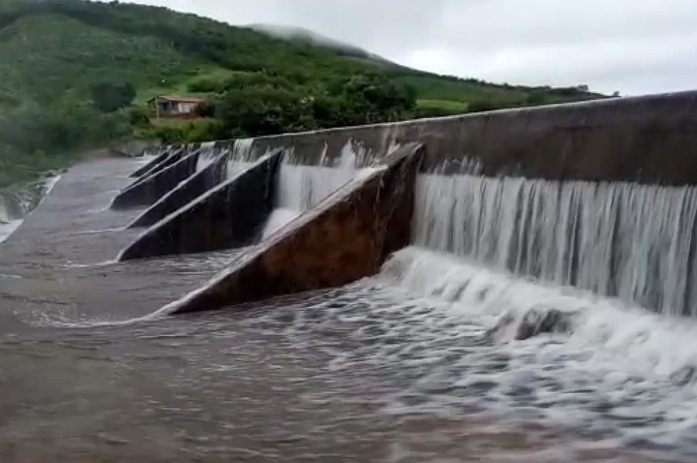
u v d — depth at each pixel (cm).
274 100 6494
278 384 733
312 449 580
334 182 1653
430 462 550
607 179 855
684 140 755
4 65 11550
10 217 3278
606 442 566
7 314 1084
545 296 910
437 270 1128
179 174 3094
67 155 7212
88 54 12681
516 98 6600
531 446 567
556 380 698
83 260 1628
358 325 955
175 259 1631
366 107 6103
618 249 832
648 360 714
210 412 662
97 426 636
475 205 1100
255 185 1848
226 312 1072
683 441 561
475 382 711
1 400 701
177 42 14088
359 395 694
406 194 1248
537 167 976
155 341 912
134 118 8425
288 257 1173
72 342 910
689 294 733
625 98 837
